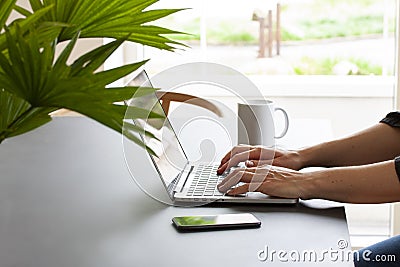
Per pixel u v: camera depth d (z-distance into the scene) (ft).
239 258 3.24
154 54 10.09
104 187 4.42
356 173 4.49
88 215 3.87
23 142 5.63
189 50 10.11
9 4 2.17
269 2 9.95
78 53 9.04
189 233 3.62
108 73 2.20
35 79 2.04
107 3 2.49
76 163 4.99
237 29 10.04
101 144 5.55
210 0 10.01
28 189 4.37
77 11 2.48
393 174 4.46
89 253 3.29
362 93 9.81
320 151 5.34
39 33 2.15
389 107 9.85
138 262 3.18
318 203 4.32
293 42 10.01
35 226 3.68
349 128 9.87
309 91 9.82
